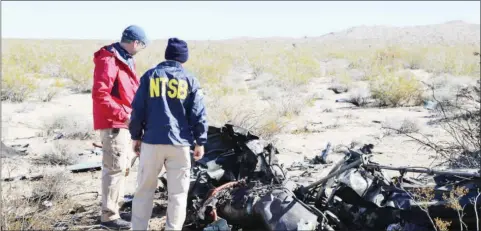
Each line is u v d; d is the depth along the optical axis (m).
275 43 126.62
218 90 19.23
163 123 5.29
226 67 30.78
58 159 9.82
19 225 5.95
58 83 21.89
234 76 27.16
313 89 22.34
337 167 5.83
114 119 6.18
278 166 6.60
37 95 19.33
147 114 5.39
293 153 10.39
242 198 5.91
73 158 9.96
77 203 7.34
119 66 6.23
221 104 15.27
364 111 15.79
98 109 6.21
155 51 64.44
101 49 6.19
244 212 5.81
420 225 5.45
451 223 5.52
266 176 6.32
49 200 7.23
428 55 36.28
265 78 25.69
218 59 42.28
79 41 116.38
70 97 19.89
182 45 5.43
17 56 39.00
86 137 12.38
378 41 136.75
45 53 47.06
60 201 7.02
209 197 6.06
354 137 11.83
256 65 32.88
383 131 12.30
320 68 31.98
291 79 23.27
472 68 26.66
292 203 5.50
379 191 5.62
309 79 25.30
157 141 5.28
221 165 6.61
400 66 32.72
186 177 5.47
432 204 5.44
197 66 30.38
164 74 5.34
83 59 40.91
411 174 8.23
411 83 18.02
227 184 6.18
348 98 18.61
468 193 5.52
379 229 5.57
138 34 6.25
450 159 7.91
